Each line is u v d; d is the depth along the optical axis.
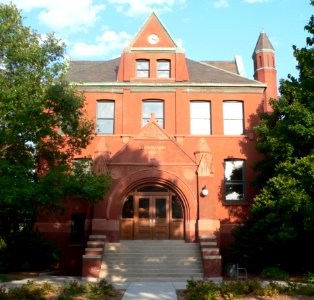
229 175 27.20
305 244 20.92
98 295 13.60
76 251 25.47
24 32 17.11
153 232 24.31
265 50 32.59
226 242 25.66
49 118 17.08
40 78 17.34
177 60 28.59
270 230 20.61
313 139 19.20
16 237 22.91
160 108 28.06
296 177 19.88
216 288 14.01
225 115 28.25
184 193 23.61
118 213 23.16
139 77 28.50
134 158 23.92
